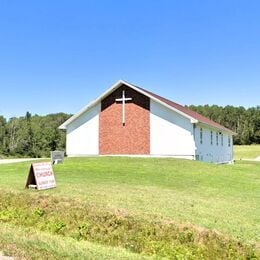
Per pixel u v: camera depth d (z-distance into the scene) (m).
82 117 34.12
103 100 33.47
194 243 9.95
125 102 32.75
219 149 40.53
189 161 28.25
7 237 8.60
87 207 11.79
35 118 114.56
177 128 31.02
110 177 19.53
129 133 32.41
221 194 16.28
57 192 13.92
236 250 9.68
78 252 8.17
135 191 15.18
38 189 14.38
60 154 26.64
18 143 85.38
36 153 80.94
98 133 33.47
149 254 9.54
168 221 10.94
